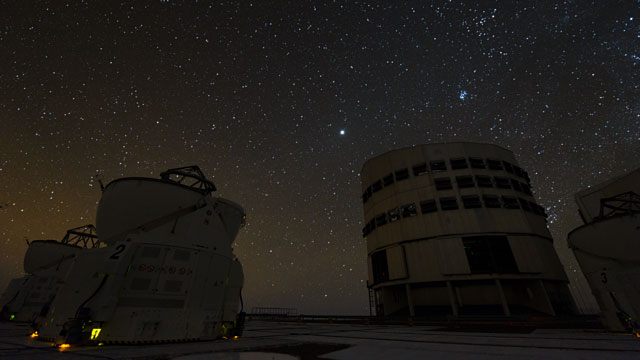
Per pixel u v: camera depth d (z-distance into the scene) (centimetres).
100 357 693
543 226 3253
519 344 1004
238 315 1319
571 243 1734
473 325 2328
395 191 3597
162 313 1044
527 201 3325
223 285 1279
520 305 2909
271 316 4319
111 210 1209
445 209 3186
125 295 1008
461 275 2862
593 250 1579
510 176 3441
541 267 2856
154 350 832
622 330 1377
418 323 2631
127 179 1266
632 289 1379
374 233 3694
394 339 1251
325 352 866
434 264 2995
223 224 1454
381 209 3691
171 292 1090
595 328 1728
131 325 972
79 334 902
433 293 3234
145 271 1069
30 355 721
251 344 1034
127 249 1064
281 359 731
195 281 1165
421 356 781
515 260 2842
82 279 1036
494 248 2923
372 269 3669
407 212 3381
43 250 3150
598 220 1597
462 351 864
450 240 3023
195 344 1005
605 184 2548
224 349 888
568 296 3083
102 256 1075
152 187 1248
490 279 2867
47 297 2952
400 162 3750
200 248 1229
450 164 3484
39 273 3041
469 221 3061
